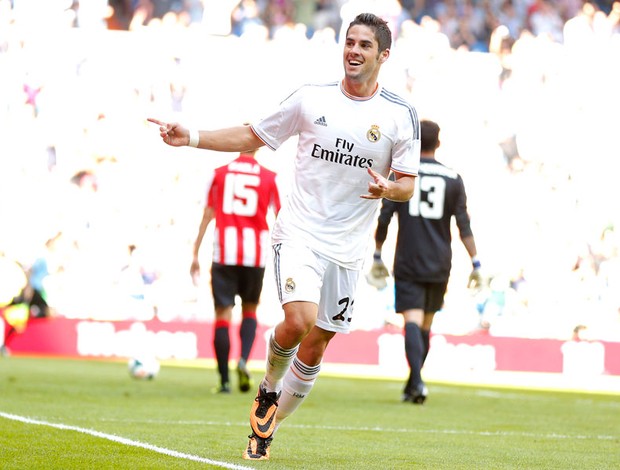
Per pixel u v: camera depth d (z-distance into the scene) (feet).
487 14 127.54
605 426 43.34
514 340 102.47
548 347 102.68
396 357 101.19
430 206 48.88
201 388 57.31
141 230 108.78
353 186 26.76
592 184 119.65
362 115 26.55
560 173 119.65
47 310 97.66
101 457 25.88
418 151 27.22
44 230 108.27
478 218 115.75
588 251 115.65
